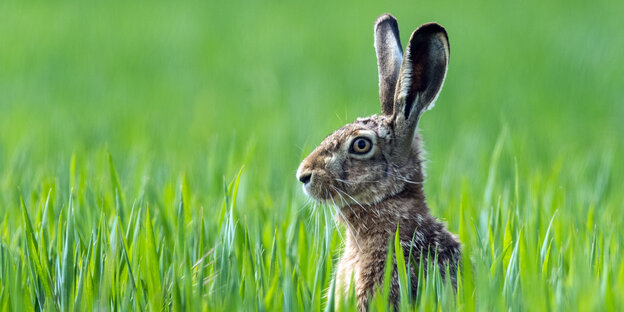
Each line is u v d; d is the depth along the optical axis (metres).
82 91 24.69
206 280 8.05
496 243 9.12
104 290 7.02
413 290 7.83
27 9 40.66
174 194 11.28
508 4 41.91
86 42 32.91
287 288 7.09
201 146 16.56
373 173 8.47
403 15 38.28
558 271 7.68
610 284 6.96
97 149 15.77
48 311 7.11
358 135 8.51
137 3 44.00
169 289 7.79
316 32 35.03
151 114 21.23
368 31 35.16
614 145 16.70
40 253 8.15
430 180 13.71
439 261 8.16
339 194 8.54
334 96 23.06
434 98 8.58
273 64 28.45
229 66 28.66
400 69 8.54
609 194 12.62
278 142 16.97
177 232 8.88
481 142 16.84
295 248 9.39
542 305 6.46
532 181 11.92
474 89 24.08
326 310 7.16
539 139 17.50
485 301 6.52
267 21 38.31
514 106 21.52
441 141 17.98
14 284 7.30
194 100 23.38
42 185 10.88
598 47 29.84
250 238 9.28
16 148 16.11
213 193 11.80
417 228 8.35
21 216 9.80
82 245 8.31
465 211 10.41
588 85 24.12
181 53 31.09
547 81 24.84
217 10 42.06
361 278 8.20
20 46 31.45
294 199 10.95
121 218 9.55
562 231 9.55
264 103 22.19
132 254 8.09
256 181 13.20
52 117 20.45
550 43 31.25
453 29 34.62
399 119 8.52
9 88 24.73
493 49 30.47
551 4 41.66
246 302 7.06
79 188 10.66
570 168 14.37
